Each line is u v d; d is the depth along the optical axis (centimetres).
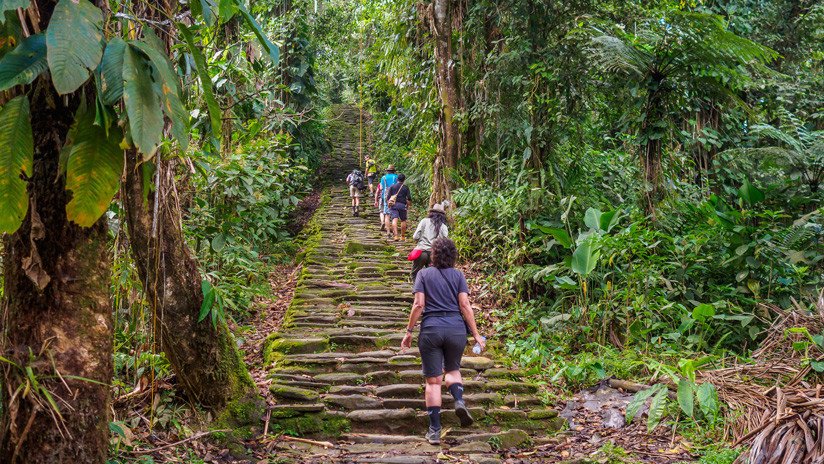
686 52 715
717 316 643
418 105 1249
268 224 976
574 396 587
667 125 759
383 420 525
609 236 671
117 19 291
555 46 864
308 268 1000
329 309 793
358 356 632
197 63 276
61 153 263
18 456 278
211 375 494
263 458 462
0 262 416
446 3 1131
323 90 2784
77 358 285
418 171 1479
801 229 698
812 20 1066
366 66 1501
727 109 968
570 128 927
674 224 780
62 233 282
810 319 575
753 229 711
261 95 782
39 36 240
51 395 279
